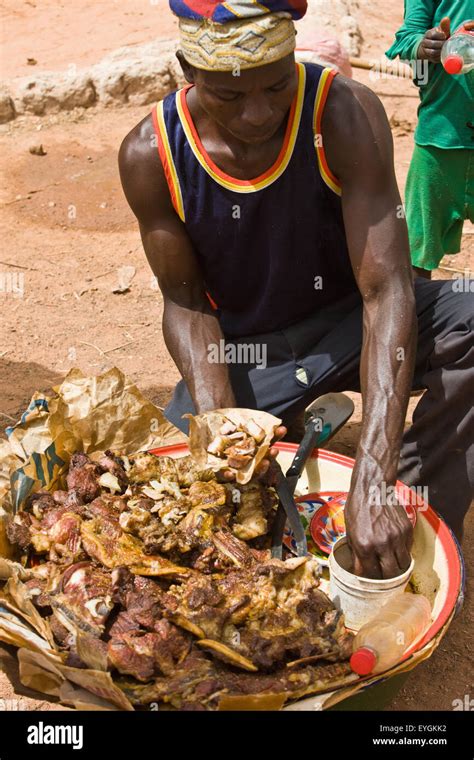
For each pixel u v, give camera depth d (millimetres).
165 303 2980
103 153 6602
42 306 4809
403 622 2168
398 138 6828
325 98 2545
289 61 2293
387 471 2359
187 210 2738
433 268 4258
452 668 2648
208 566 2299
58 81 7160
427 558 2525
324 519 2693
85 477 2541
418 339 2844
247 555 2332
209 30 2229
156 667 2078
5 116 7023
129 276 5102
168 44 7602
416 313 2705
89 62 7758
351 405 2945
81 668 2086
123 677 2102
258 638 2148
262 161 2592
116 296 4918
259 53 2203
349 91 2572
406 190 4227
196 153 2623
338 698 2037
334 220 2773
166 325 2947
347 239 2631
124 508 2432
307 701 2055
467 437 2693
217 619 2160
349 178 2602
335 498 2775
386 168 2586
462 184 4031
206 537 2312
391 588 2273
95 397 2812
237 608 2195
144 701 2045
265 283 2893
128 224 5688
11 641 2160
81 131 6930
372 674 2088
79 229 5617
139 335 4570
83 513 2432
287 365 2994
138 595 2166
